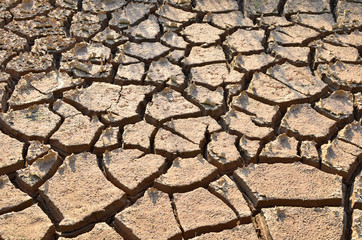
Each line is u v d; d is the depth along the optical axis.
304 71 1.52
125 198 1.17
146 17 1.75
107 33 1.65
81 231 1.11
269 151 1.27
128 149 1.27
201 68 1.53
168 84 1.46
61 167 1.21
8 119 1.32
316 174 1.22
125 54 1.57
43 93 1.41
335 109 1.40
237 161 1.25
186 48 1.61
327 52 1.59
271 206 1.17
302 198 1.17
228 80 1.48
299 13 1.78
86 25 1.66
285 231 1.12
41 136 1.29
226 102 1.44
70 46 1.59
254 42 1.63
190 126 1.34
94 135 1.29
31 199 1.16
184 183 1.19
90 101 1.39
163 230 1.11
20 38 1.61
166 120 1.35
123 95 1.42
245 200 1.18
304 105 1.40
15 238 1.08
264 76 1.50
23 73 1.48
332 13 1.82
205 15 1.74
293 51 1.60
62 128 1.31
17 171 1.21
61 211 1.13
